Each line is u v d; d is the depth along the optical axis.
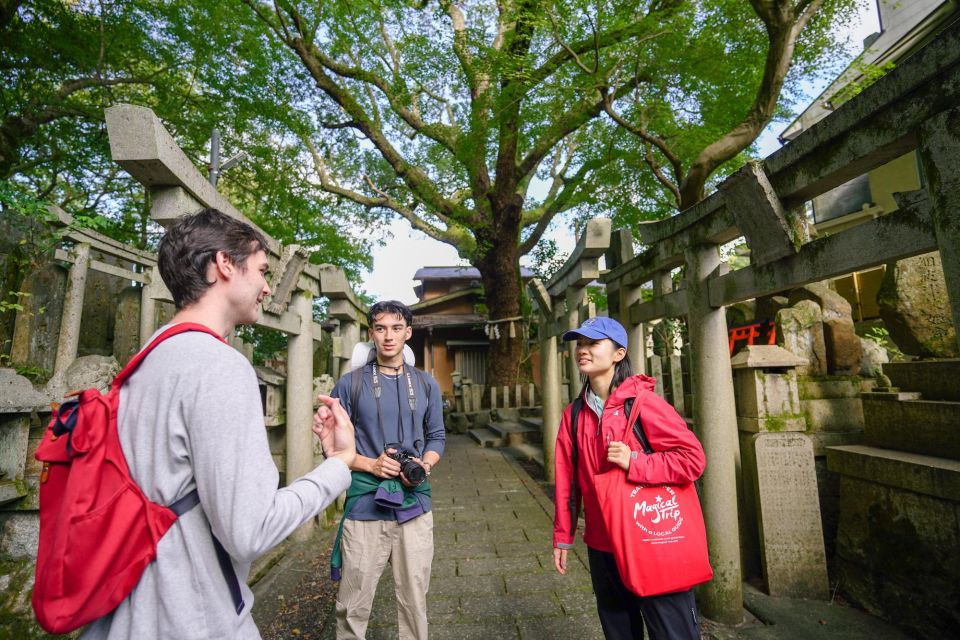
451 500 5.53
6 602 2.18
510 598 3.13
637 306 4.36
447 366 16.44
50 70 6.78
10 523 2.30
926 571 2.58
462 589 3.27
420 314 17.28
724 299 2.77
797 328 3.95
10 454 2.31
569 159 13.62
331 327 8.75
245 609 1.01
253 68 8.20
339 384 2.36
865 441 3.31
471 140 9.37
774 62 5.34
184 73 8.71
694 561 1.67
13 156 6.68
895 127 1.69
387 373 2.39
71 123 7.27
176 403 0.93
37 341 3.30
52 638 2.20
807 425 3.64
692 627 1.69
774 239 2.29
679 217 3.21
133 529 0.88
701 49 6.61
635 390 1.88
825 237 2.07
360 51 10.04
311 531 4.36
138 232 9.45
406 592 2.13
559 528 2.05
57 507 0.91
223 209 2.95
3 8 5.82
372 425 2.25
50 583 0.83
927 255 3.49
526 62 7.32
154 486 0.92
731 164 8.59
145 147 2.06
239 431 0.93
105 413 0.94
